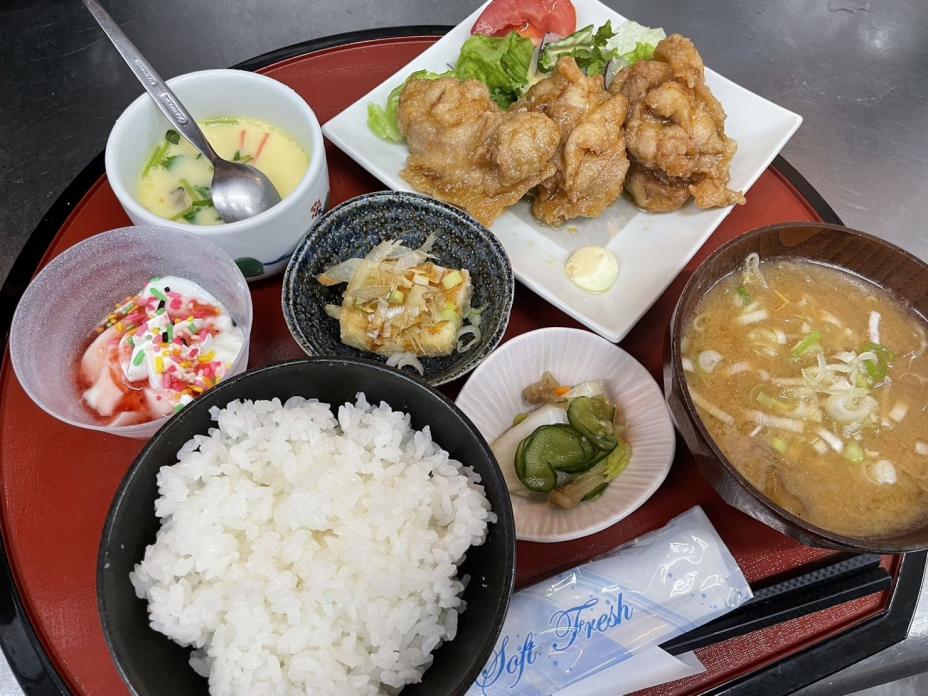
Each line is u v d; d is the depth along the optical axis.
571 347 0.29
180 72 0.45
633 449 0.28
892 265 0.27
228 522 0.22
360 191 0.36
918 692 0.34
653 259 0.33
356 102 0.36
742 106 0.37
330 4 0.48
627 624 0.24
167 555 0.21
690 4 0.48
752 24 0.48
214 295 0.30
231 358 0.28
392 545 0.22
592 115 0.33
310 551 0.21
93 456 0.28
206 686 0.21
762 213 0.35
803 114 0.44
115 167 0.29
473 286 0.32
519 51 0.37
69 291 0.28
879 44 0.47
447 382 0.28
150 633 0.20
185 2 0.47
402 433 0.23
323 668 0.20
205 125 0.33
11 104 0.43
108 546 0.19
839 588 0.26
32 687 0.25
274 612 0.21
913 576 0.28
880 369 0.27
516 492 0.27
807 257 0.28
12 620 0.25
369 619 0.21
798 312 0.28
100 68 0.45
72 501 0.27
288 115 0.32
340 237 0.32
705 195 0.33
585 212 0.34
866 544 0.21
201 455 0.22
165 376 0.26
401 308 0.30
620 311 0.31
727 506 0.28
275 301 0.32
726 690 0.25
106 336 0.28
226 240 0.28
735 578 0.25
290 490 0.23
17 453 0.28
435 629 0.21
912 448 0.26
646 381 0.29
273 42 0.46
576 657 0.24
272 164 0.32
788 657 0.26
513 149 0.32
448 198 0.34
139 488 0.20
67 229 0.34
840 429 0.26
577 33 0.38
